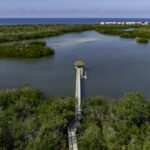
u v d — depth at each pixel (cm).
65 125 1030
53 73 2312
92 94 1681
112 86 1866
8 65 2698
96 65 2595
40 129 916
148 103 1114
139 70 2356
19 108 1177
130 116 916
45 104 1276
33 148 793
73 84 1942
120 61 2789
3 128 903
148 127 905
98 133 885
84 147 822
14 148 844
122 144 809
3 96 1355
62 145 884
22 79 2117
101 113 1097
